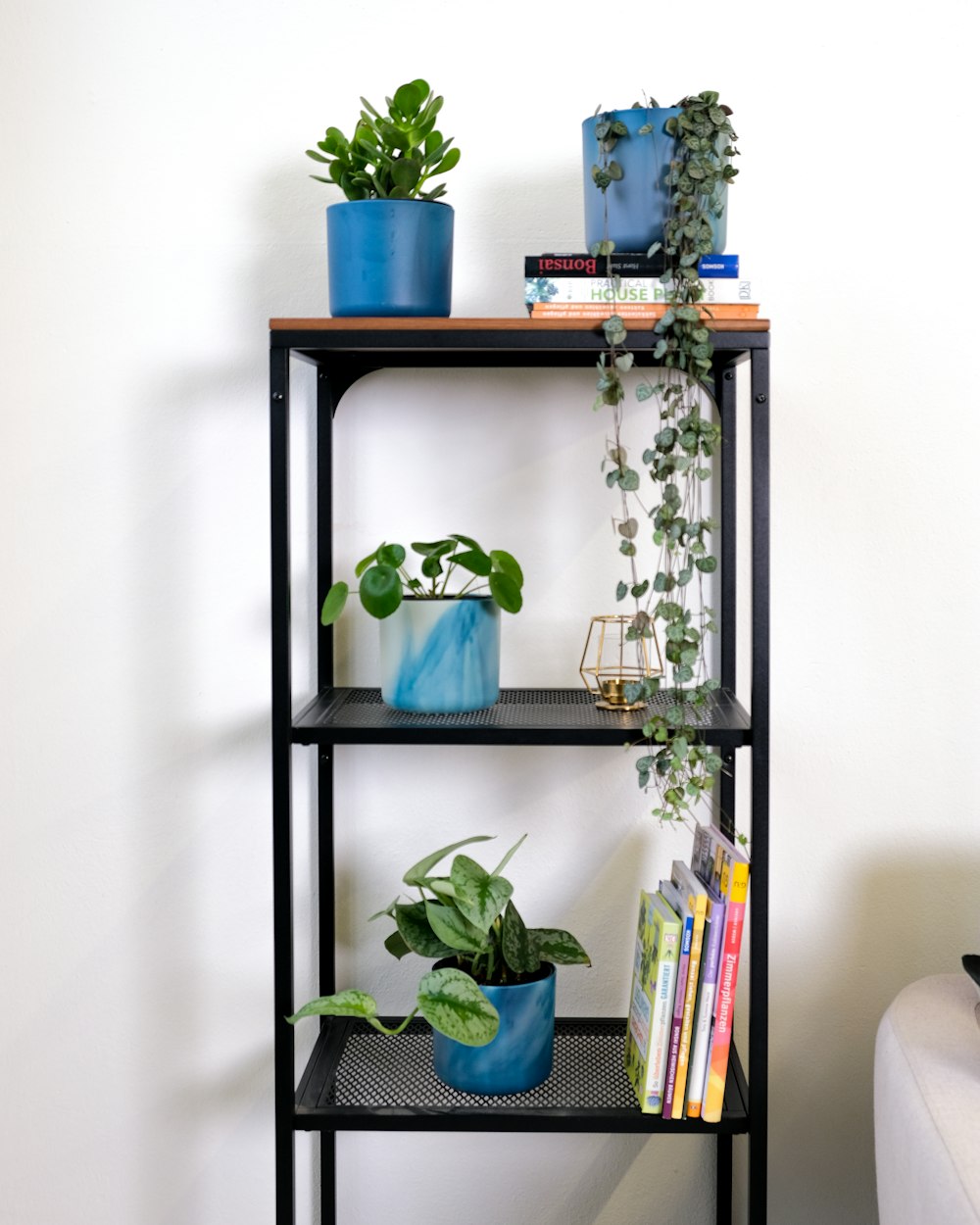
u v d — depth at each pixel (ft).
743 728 4.02
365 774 4.99
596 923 5.00
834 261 4.81
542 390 4.87
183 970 5.04
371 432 4.90
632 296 3.97
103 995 5.05
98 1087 5.05
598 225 4.10
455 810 5.00
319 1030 4.96
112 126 4.85
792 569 4.90
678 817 4.03
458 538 4.30
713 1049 4.05
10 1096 5.03
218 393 4.91
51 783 5.01
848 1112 5.04
